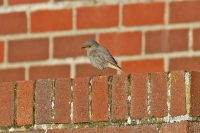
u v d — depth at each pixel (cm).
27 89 841
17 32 1266
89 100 809
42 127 828
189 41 1184
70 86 823
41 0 1262
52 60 1239
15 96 846
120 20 1221
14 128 841
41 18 1257
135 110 780
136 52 1204
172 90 766
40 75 1241
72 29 1241
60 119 820
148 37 1202
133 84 787
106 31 1227
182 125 746
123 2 1223
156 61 1191
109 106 797
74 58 1237
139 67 1198
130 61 1205
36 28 1257
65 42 1241
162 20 1201
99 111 801
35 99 837
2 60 1262
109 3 1230
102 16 1231
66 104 820
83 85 816
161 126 763
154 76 778
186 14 1194
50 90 831
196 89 757
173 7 1199
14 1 1276
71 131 812
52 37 1247
